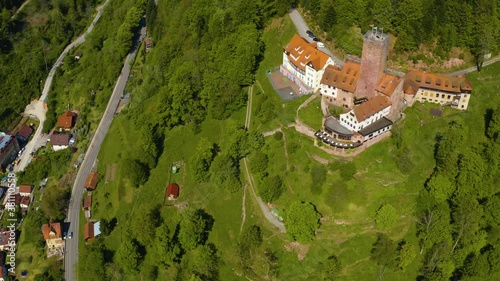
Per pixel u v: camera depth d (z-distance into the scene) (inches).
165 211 6801.2
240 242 6003.9
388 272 5462.6
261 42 7529.5
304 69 6742.1
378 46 5871.1
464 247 5408.5
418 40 6811.0
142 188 7239.2
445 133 6008.9
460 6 6683.1
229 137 6697.8
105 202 7519.7
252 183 6451.8
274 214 6077.8
